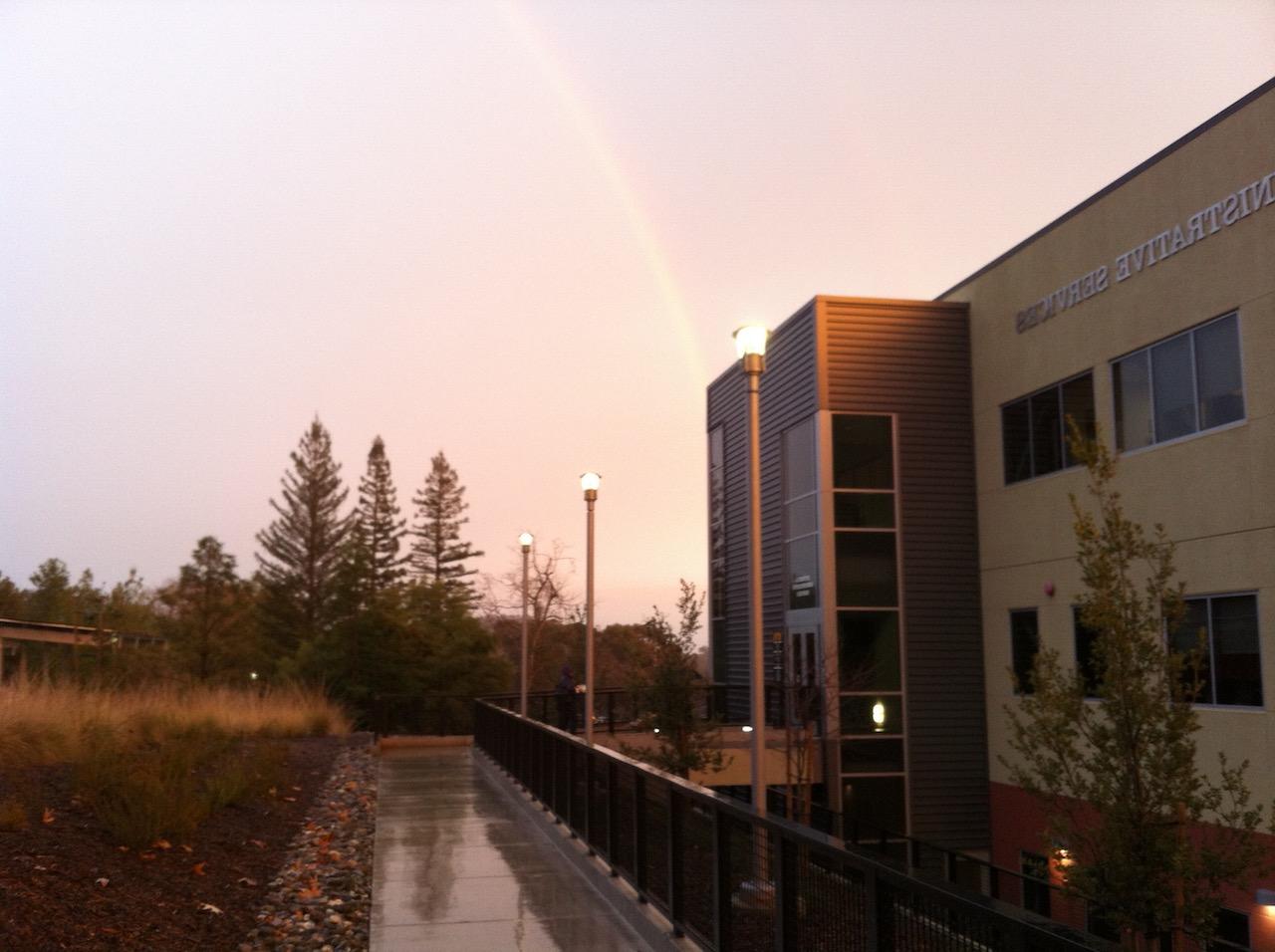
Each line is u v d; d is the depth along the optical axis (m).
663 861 8.38
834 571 20.39
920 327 21.31
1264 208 14.21
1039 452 19.23
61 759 12.38
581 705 25.64
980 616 20.70
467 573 71.88
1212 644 14.86
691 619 18.78
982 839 19.97
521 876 10.62
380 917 8.88
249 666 44.22
